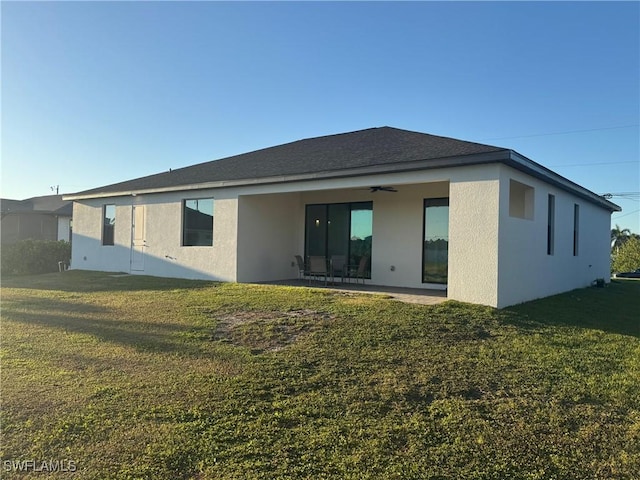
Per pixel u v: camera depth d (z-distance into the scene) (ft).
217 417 12.59
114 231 52.49
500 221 27.25
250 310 26.53
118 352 18.49
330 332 21.31
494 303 26.96
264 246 43.96
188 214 45.47
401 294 33.71
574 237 45.37
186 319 24.50
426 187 39.52
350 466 10.37
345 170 33.09
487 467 10.50
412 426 12.42
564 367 17.70
